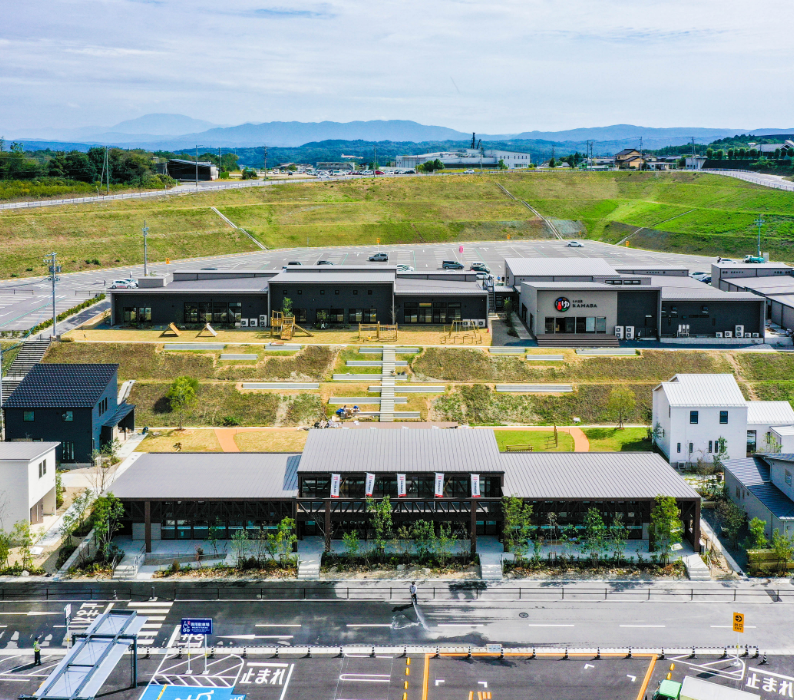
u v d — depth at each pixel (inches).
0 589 2208.4
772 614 2095.2
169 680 1815.9
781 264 5354.3
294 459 2716.5
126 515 2466.8
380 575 2299.5
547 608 2130.9
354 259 6486.2
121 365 3811.5
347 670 1855.3
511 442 3230.8
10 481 2492.6
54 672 1699.1
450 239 7549.2
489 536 2522.1
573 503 2433.6
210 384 3646.7
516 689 1781.5
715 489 2795.3
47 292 5187.0
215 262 6363.2
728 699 1638.8
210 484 2495.1
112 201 7623.0
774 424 3029.0
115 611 1946.4
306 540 2488.9
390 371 3772.1
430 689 1784.0
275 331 4224.9
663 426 3125.0
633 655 1914.4
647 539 2484.0
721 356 3900.1
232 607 2130.9
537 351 3949.3
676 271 5078.7
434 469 2418.8
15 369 3804.1
